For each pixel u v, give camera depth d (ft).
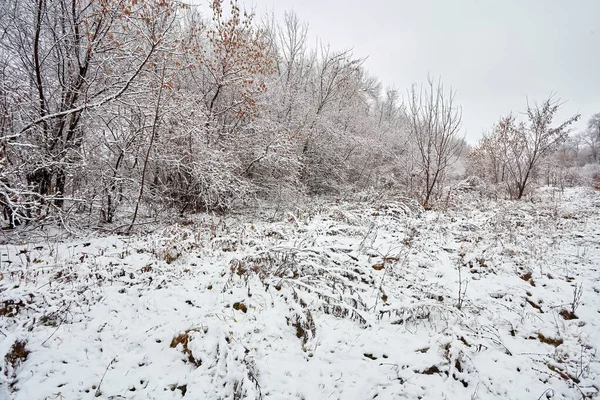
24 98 21.66
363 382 10.35
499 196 50.21
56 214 21.24
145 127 25.36
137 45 25.79
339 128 48.85
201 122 28.78
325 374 10.73
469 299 15.43
